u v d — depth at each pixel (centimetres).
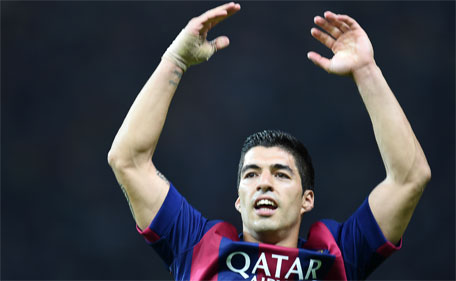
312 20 6788
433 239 6031
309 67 6712
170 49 1567
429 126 6519
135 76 6656
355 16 6794
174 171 6488
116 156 1521
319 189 6288
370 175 6347
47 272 5978
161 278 5994
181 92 6669
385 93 1495
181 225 1554
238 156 6544
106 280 5975
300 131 6600
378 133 1498
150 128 1527
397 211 1495
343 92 6606
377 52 6719
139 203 1543
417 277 5897
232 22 6781
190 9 6744
